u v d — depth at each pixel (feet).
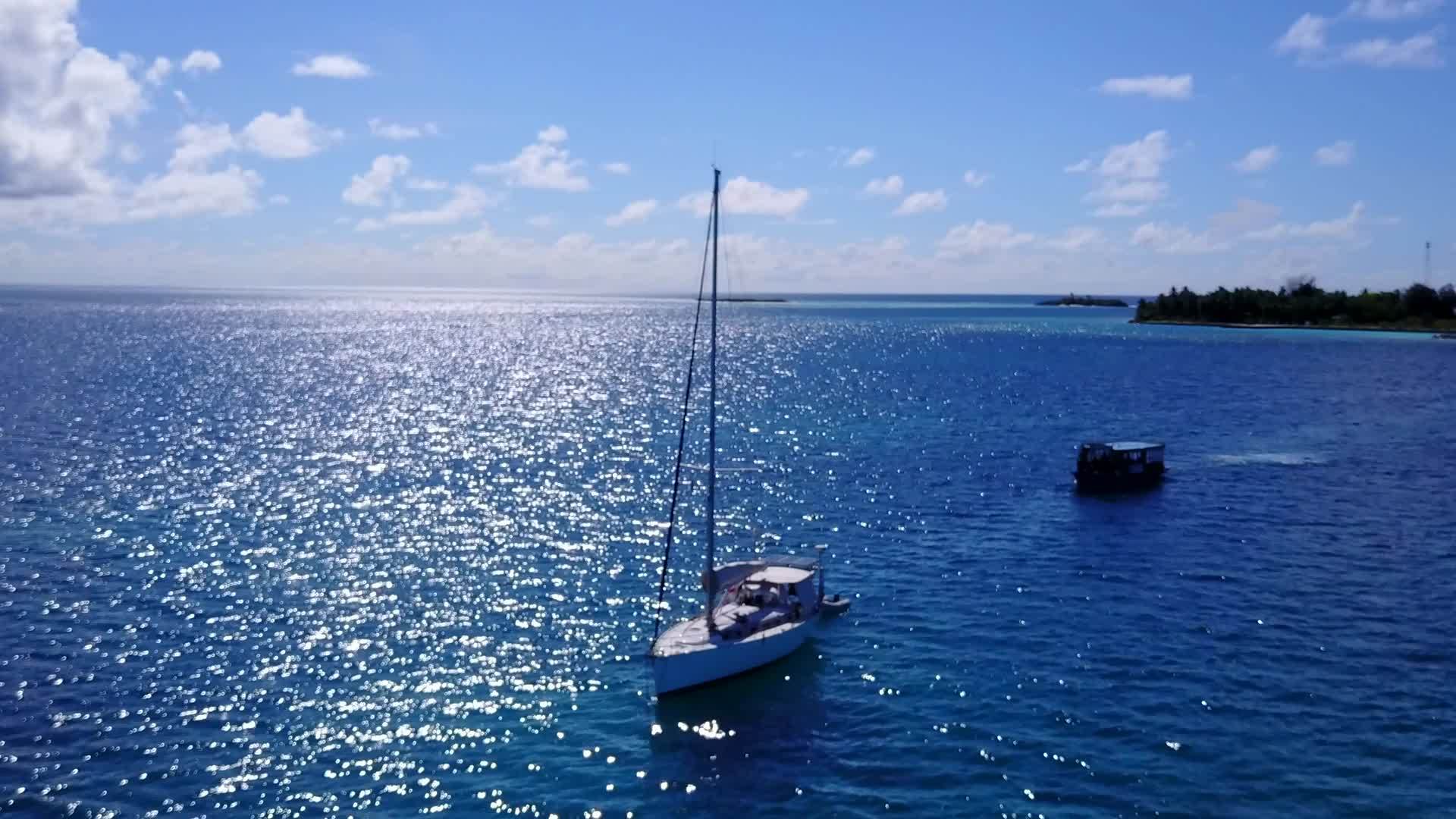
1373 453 331.16
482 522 227.40
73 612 164.14
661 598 162.71
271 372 566.77
